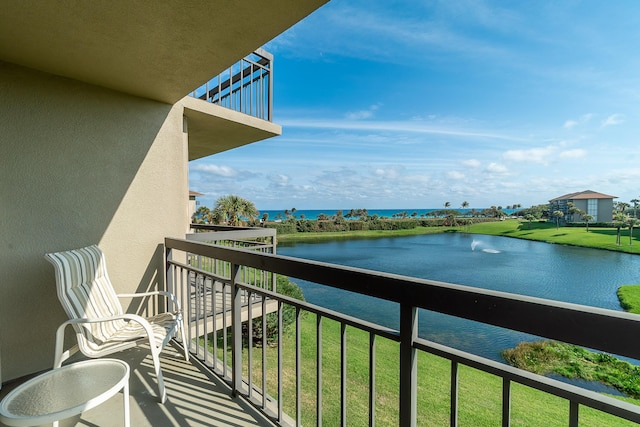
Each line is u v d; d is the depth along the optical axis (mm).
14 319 2504
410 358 1083
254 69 4898
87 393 1470
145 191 3252
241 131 4906
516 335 9508
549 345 6926
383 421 4352
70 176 2781
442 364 6590
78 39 2131
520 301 816
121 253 3094
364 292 1248
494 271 20438
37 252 2611
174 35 2090
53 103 2686
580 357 6273
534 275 18703
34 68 2574
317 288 17250
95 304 2387
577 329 722
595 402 695
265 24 1971
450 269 21609
